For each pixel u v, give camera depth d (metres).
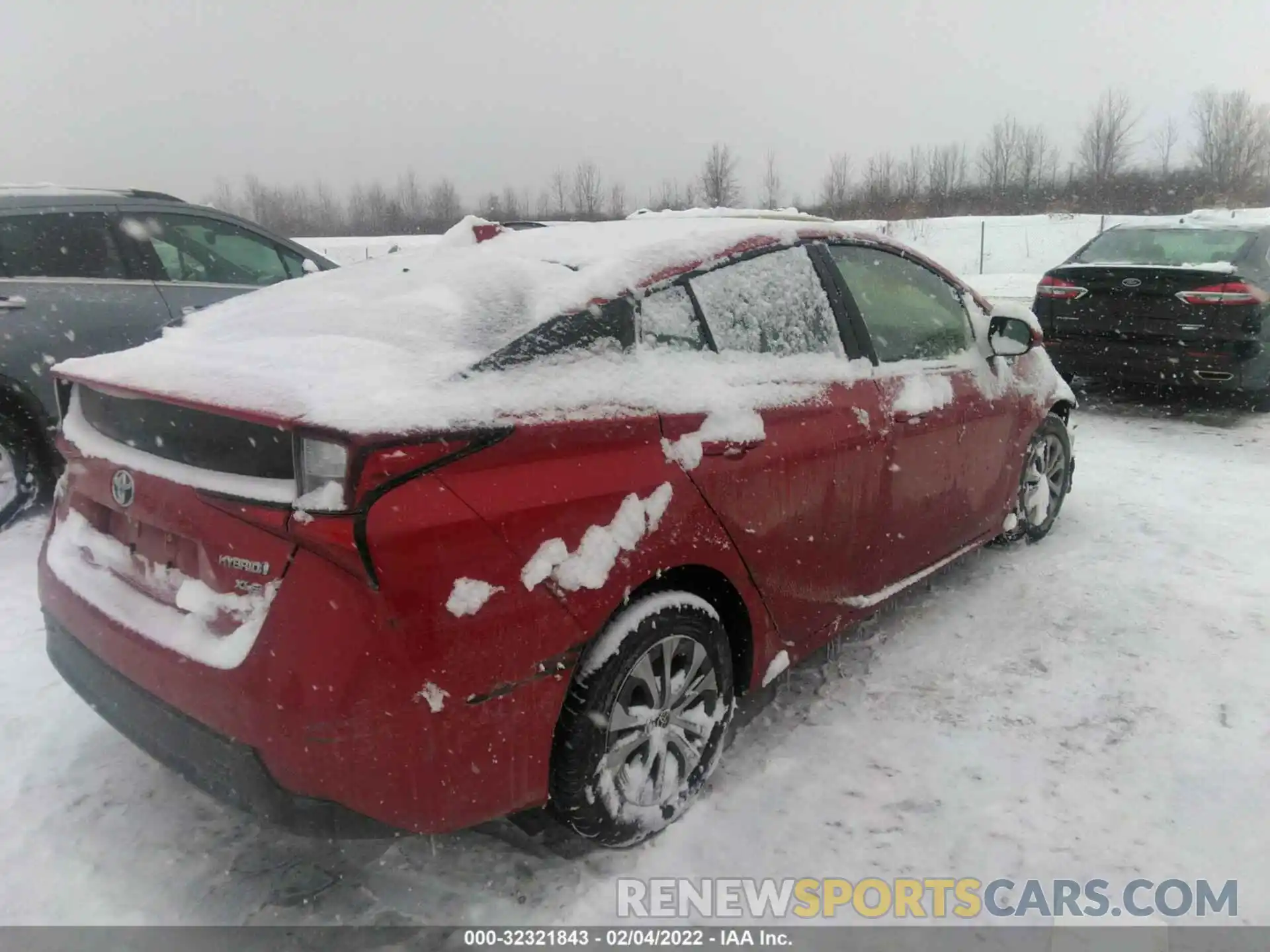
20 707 3.03
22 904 2.21
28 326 4.59
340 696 1.81
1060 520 4.90
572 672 2.13
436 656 1.87
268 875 2.31
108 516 2.40
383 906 2.22
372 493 1.78
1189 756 2.78
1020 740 2.88
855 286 3.22
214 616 1.99
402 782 1.90
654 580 2.33
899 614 3.79
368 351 2.16
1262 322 6.51
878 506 3.12
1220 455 6.14
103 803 2.57
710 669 2.51
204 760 1.96
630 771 2.33
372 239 40.38
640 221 3.27
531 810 2.56
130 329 4.94
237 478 1.92
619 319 2.35
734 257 2.73
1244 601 3.84
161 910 2.20
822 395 2.85
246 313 2.74
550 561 2.03
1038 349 4.50
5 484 4.66
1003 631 3.62
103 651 2.21
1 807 2.55
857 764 2.77
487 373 2.06
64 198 4.86
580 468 2.13
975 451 3.72
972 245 29.89
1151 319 6.77
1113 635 3.56
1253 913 2.19
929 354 3.56
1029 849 2.41
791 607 2.81
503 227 3.17
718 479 2.44
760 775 2.71
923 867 2.36
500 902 2.24
